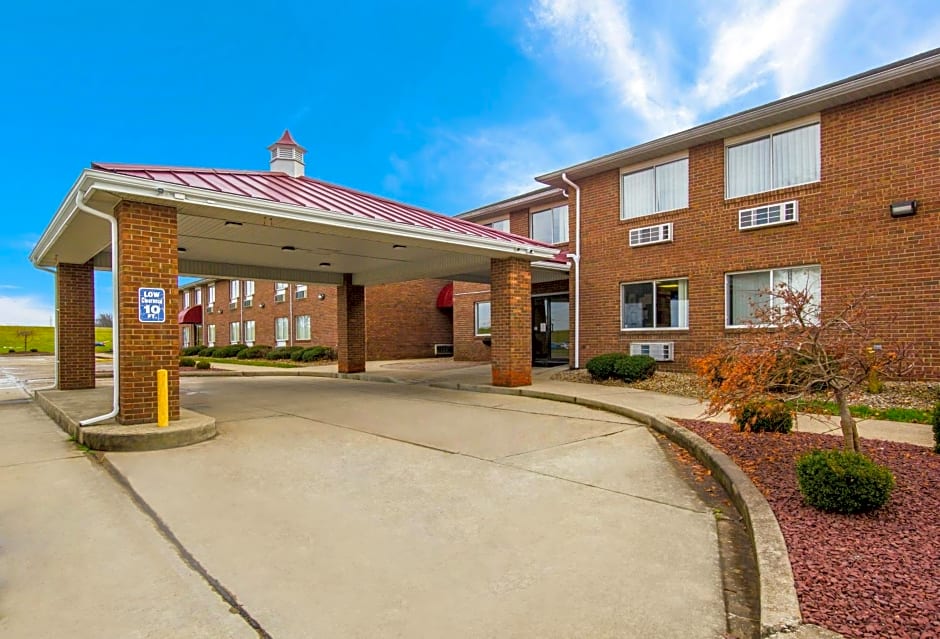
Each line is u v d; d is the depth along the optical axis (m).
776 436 6.77
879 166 10.58
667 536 4.15
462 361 22.62
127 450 6.84
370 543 4.04
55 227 9.66
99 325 75.94
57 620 2.97
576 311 15.79
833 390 5.02
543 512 4.69
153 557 3.80
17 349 53.28
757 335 5.67
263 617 3.01
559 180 16.06
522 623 2.93
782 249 11.87
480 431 8.16
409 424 8.80
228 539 4.11
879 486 4.03
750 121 12.12
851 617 2.68
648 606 3.10
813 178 11.59
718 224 12.95
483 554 3.84
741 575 3.50
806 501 4.33
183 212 8.09
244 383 16.72
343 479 5.70
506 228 19.95
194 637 2.81
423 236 10.39
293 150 12.92
